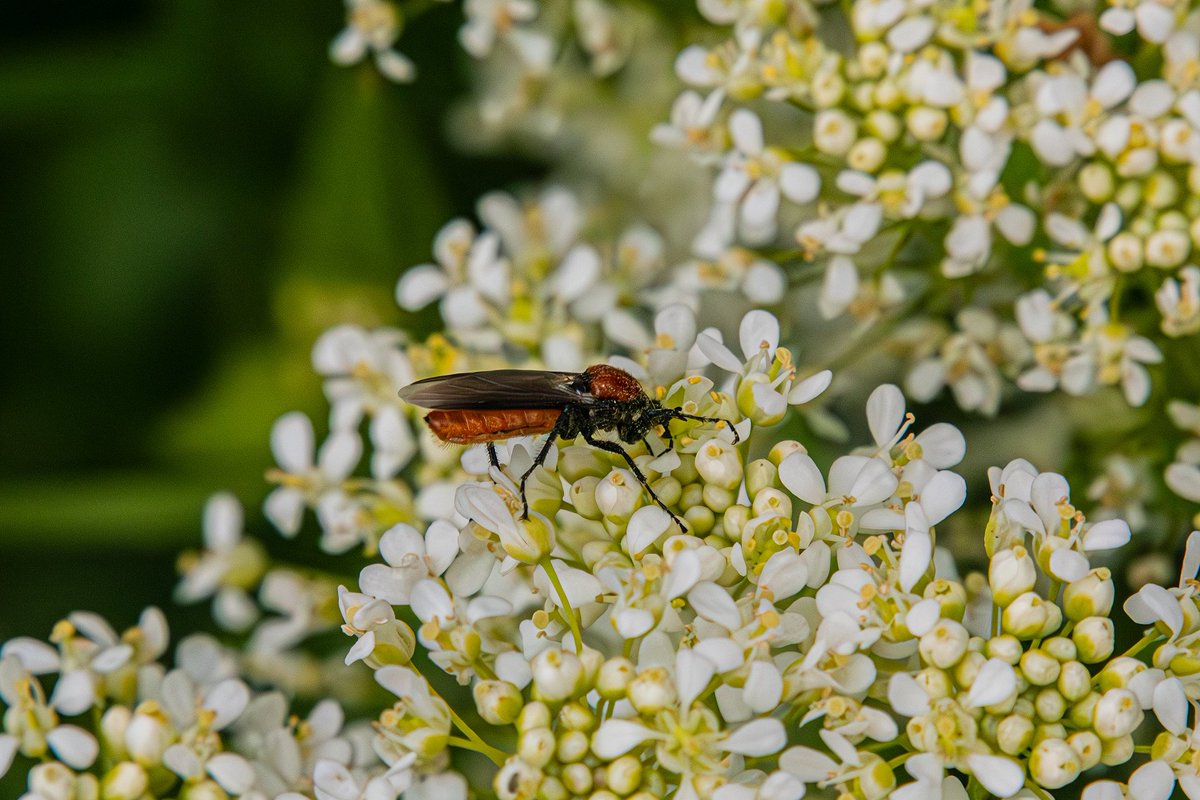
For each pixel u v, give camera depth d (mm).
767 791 150
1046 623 154
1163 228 167
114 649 161
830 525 157
